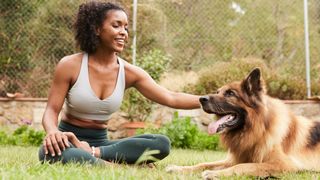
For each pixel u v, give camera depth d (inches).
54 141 178.1
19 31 438.0
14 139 388.8
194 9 457.1
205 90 443.8
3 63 433.4
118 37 191.8
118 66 198.8
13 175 137.9
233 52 466.3
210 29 459.2
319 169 203.8
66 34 442.0
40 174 144.4
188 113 441.1
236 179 170.7
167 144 196.9
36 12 441.4
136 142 191.8
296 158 201.0
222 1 459.5
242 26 470.6
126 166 181.5
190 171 194.7
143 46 458.6
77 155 177.6
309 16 502.9
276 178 181.8
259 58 475.2
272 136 197.6
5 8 436.8
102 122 199.5
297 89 456.4
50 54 440.8
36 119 428.5
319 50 495.2
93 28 191.0
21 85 437.7
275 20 494.3
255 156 198.4
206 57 458.3
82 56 195.0
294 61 473.4
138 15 456.8
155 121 438.0
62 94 191.6
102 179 138.9
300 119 216.1
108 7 193.3
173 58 454.3
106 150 189.9
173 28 458.0
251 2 484.7
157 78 429.1
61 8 442.3
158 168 196.1
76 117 195.9
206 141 397.7
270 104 204.1
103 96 194.1
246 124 197.9
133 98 425.7
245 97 198.1
